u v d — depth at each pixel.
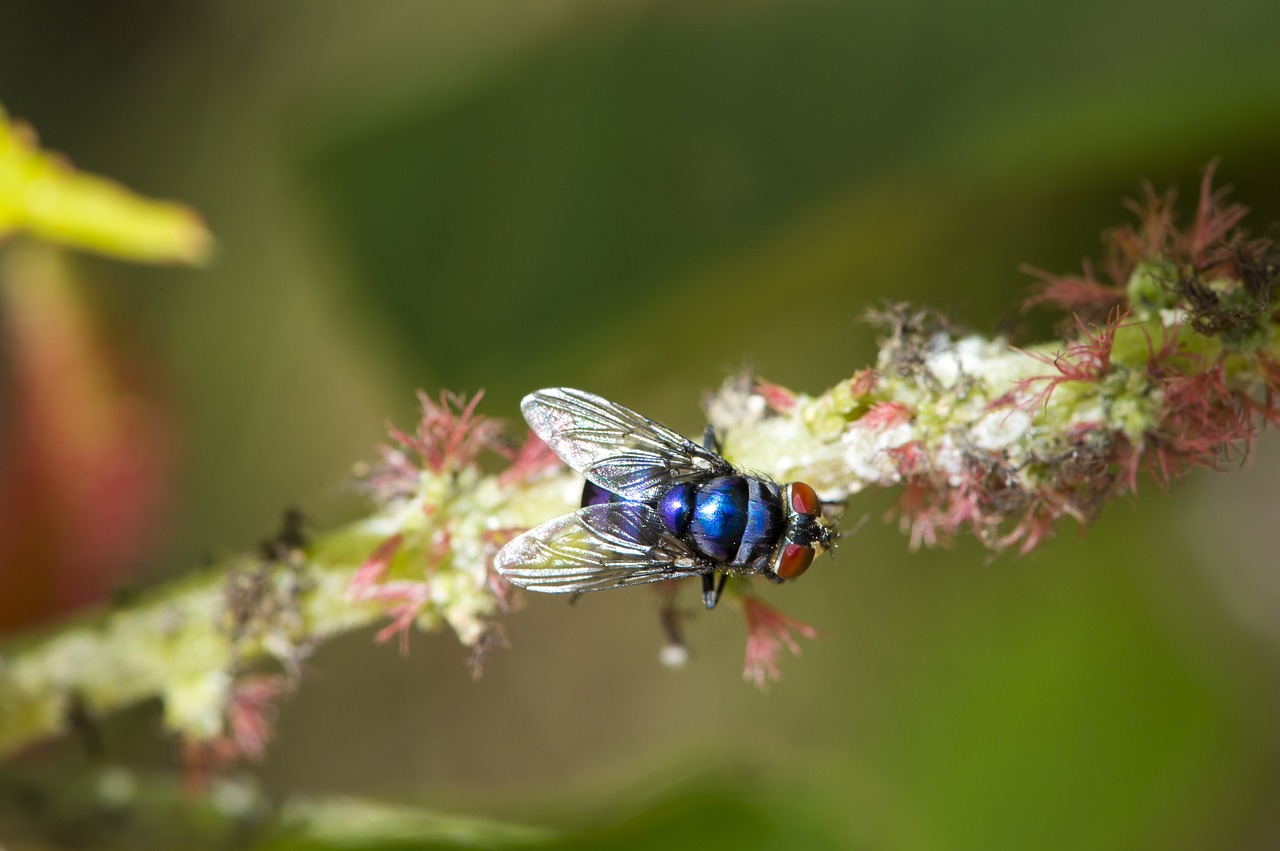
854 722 0.17
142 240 0.14
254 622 0.14
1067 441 0.13
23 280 0.15
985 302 0.17
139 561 0.15
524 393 0.16
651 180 0.16
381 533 0.14
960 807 0.16
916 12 0.15
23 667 0.14
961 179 0.15
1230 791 0.16
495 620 0.14
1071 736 0.16
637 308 0.16
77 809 0.14
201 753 0.14
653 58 0.16
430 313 0.16
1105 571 0.17
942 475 0.13
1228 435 0.13
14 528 0.15
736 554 0.14
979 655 0.17
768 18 0.16
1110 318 0.13
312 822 0.14
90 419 0.15
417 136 0.16
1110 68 0.15
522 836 0.14
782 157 0.16
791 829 0.14
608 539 0.14
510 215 0.16
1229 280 0.13
